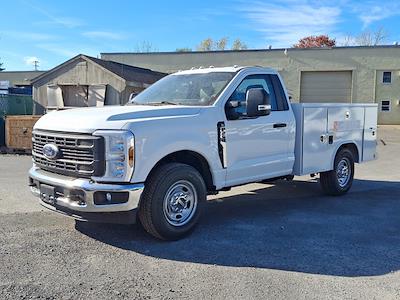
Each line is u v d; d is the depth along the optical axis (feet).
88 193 15.99
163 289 13.12
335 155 26.50
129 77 87.81
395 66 116.37
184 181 17.92
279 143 22.24
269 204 25.09
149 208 16.93
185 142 17.71
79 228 19.17
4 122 55.26
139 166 16.26
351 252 16.65
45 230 18.81
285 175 23.00
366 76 118.32
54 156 17.11
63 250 16.38
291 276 14.24
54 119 17.90
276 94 22.44
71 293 12.75
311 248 17.07
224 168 19.42
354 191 29.30
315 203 25.43
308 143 24.00
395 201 26.08
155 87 22.54
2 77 156.46
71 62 90.17
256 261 15.57
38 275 13.99
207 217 21.81
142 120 16.63
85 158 16.31
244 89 20.79
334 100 121.70
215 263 15.34
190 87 20.94
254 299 12.53
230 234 18.81
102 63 89.92
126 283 13.52
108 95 87.51
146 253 16.25
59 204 16.85
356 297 12.76
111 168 15.99
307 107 23.73
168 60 129.90
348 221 21.29
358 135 28.37
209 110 18.86
